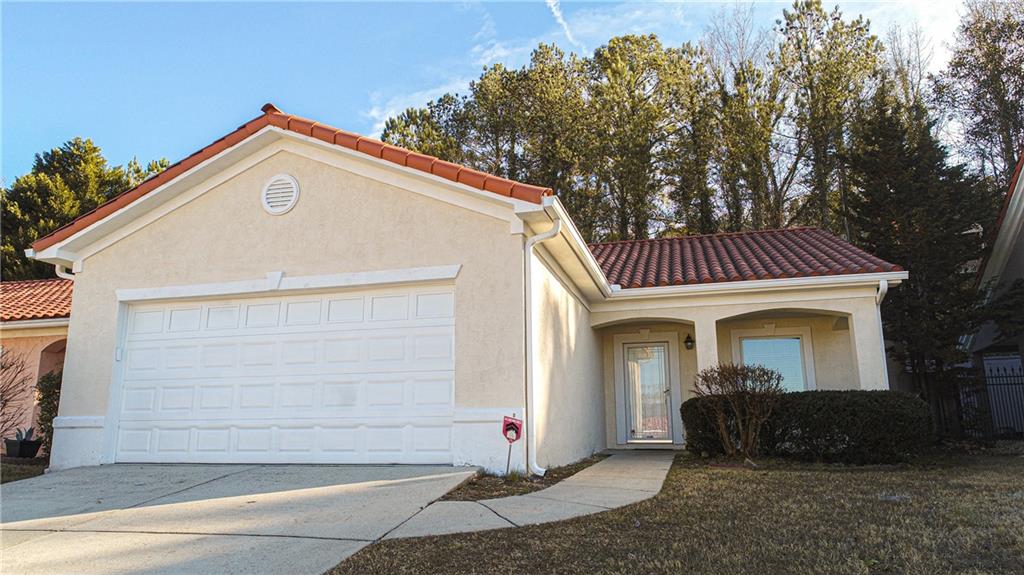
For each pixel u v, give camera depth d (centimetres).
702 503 610
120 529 539
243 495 644
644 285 1170
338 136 859
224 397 869
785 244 1431
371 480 689
